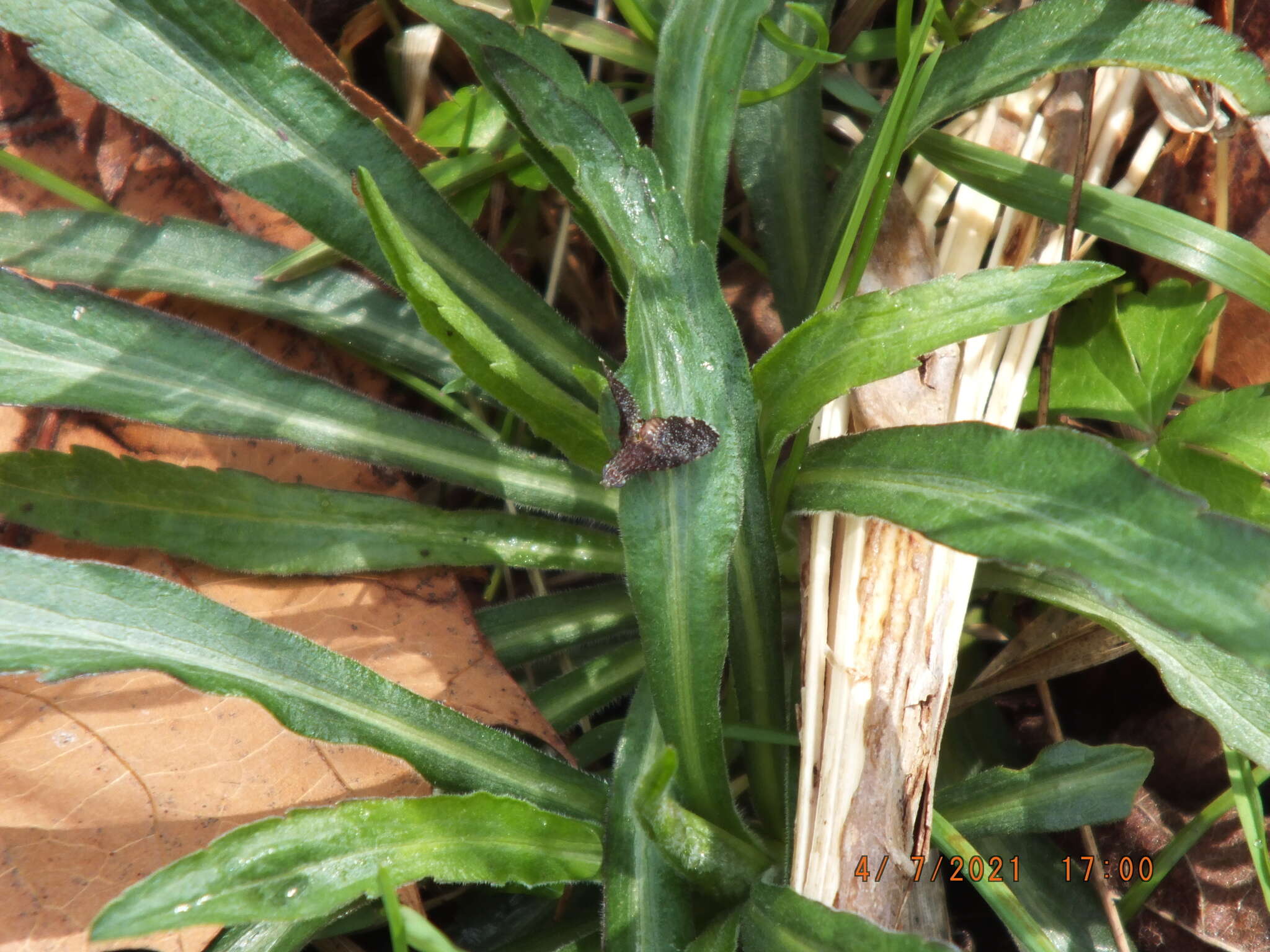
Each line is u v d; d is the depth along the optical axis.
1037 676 0.14
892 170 0.13
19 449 0.14
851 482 0.12
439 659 0.14
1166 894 0.14
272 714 0.12
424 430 0.14
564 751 0.13
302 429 0.14
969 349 0.14
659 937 0.12
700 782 0.12
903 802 0.12
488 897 0.14
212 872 0.11
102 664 0.11
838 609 0.13
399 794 0.13
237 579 0.14
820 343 0.12
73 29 0.13
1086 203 0.14
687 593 0.12
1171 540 0.10
